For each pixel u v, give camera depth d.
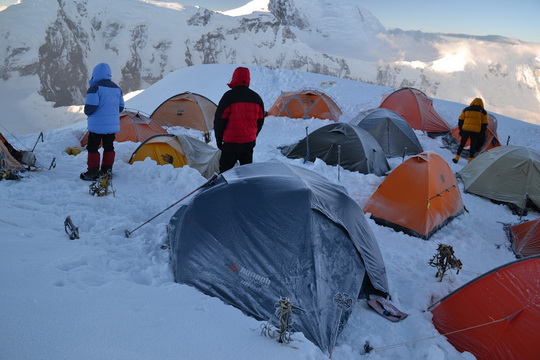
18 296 3.06
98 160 7.18
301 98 19.38
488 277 4.61
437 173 8.37
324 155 12.02
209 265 4.36
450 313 4.71
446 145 15.48
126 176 7.57
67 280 3.59
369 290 4.96
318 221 4.55
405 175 8.33
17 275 3.40
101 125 6.98
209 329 3.29
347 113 20.91
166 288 3.96
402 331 4.35
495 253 7.66
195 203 4.79
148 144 10.69
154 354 2.78
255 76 31.25
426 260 6.65
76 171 7.57
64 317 2.94
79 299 3.25
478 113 13.06
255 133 6.85
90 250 4.41
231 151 6.78
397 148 14.12
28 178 6.61
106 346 2.73
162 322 3.22
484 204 10.09
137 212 6.02
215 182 5.25
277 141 14.80
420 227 7.85
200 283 4.26
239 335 3.30
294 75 31.33
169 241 5.06
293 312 3.96
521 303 4.24
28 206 5.42
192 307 3.64
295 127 17.55
